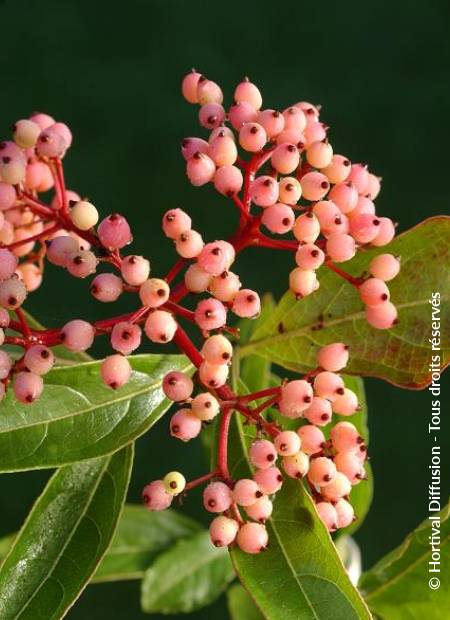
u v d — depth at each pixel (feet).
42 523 1.05
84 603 2.40
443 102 3.36
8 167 1.01
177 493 0.97
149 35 3.47
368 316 1.05
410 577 1.17
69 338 0.94
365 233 1.03
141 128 3.24
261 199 0.99
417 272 1.09
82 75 3.33
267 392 0.99
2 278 0.96
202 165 1.01
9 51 3.33
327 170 1.04
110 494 1.07
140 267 0.94
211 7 3.56
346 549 1.32
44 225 1.13
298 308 1.14
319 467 0.97
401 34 3.57
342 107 3.34
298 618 0.98
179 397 0.95
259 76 3.43
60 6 3.47
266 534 0.97
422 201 3.09
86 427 1.04
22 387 0.93
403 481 2.61
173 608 1.39
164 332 0.94
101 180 3.06
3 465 1.01
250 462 1.05
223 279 0.95
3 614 1.01
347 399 1.00
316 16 3.58
